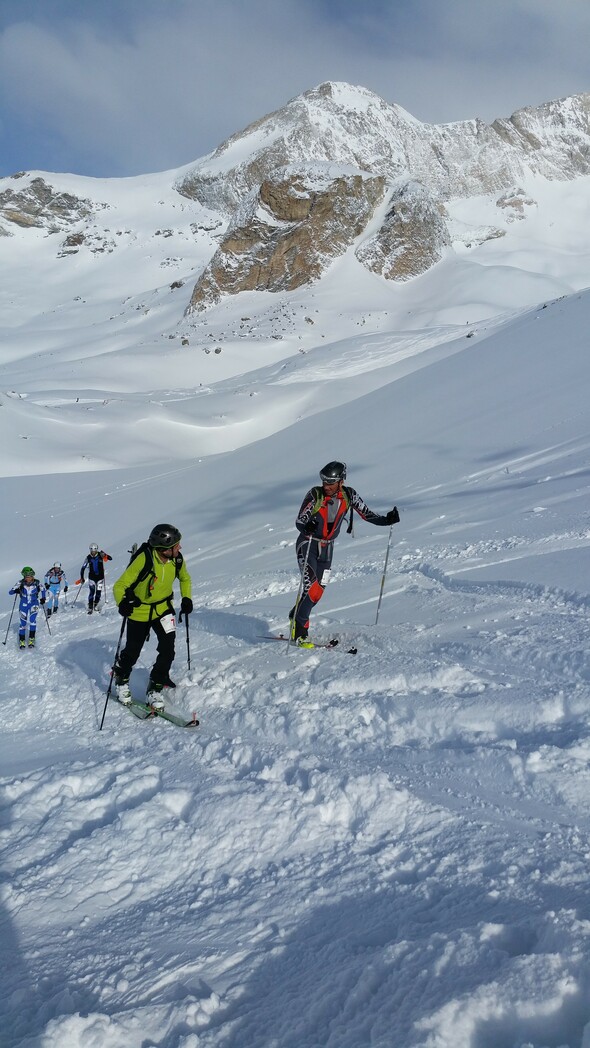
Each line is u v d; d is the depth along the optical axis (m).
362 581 9.80
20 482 40.00
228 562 16.16
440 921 2.44
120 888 3.15
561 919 2.23
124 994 2.43
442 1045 1.88
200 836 3.44
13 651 11.74
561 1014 1.93
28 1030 2.29
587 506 10.60
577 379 23.11
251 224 126.06
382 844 3.11
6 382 86.19
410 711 4.53
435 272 121.75
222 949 2.60
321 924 2.63
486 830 3.03
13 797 4.43
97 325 139.50
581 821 2.98
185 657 7.73
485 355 34.38
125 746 5.34
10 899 3.11
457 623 6.59
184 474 35.19
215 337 101.88
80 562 24.19
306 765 4.08
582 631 5.43
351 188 127.31
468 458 19.44
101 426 55.22
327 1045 1.99
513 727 4.07
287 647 7.05
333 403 57.91
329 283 118.50
